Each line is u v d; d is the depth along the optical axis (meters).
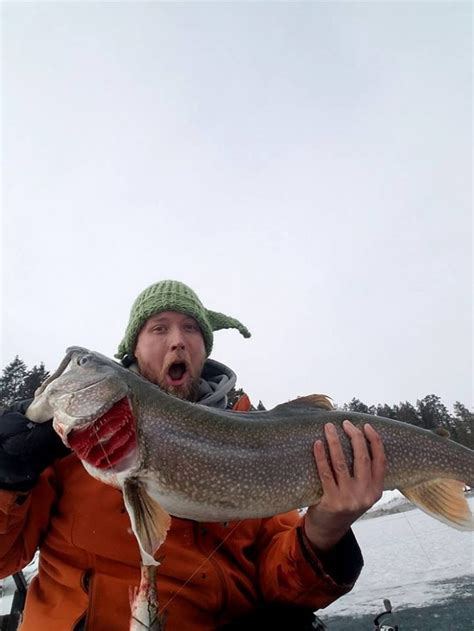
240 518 0.70
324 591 0.74
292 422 0.77
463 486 0.85
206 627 0.69
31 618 0.66
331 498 0.71
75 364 0.70
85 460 0.65
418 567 1.30
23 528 0.68
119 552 0.67
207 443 0.71
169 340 0.90
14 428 0.63
